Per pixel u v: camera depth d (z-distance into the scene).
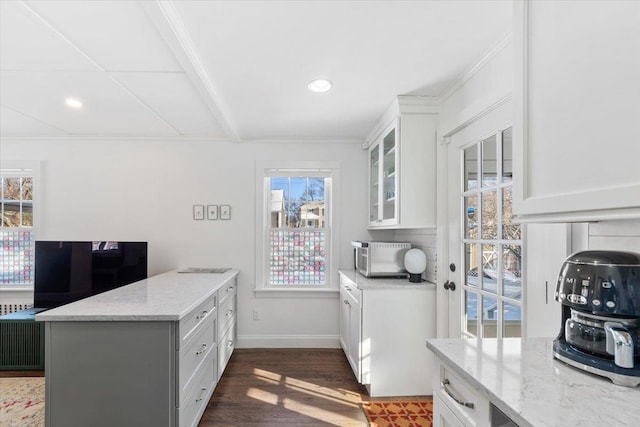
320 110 2.72
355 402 2.42
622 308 0.85
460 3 1.40
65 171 3.47
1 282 3.45
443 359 1.09
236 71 2.02
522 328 1.58
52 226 3.45
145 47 1.76
